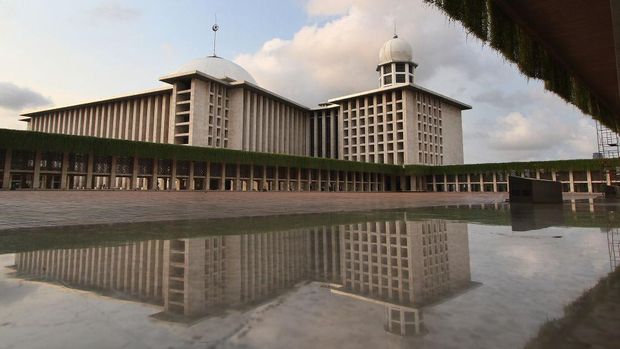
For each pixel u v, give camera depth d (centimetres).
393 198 3234
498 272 350
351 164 6688
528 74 727
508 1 633
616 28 356
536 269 359
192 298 279
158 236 683
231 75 8688
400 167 7412
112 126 7994
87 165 3719
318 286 316
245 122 7288
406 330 201
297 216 1208
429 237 636
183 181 5347
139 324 221
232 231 766
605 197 3030
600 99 1119
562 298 258
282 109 8519
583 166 5553
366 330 203
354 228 813
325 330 205
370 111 8388
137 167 4075
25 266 409
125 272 378
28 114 9156
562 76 841
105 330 211
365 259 446
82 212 1193
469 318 220
